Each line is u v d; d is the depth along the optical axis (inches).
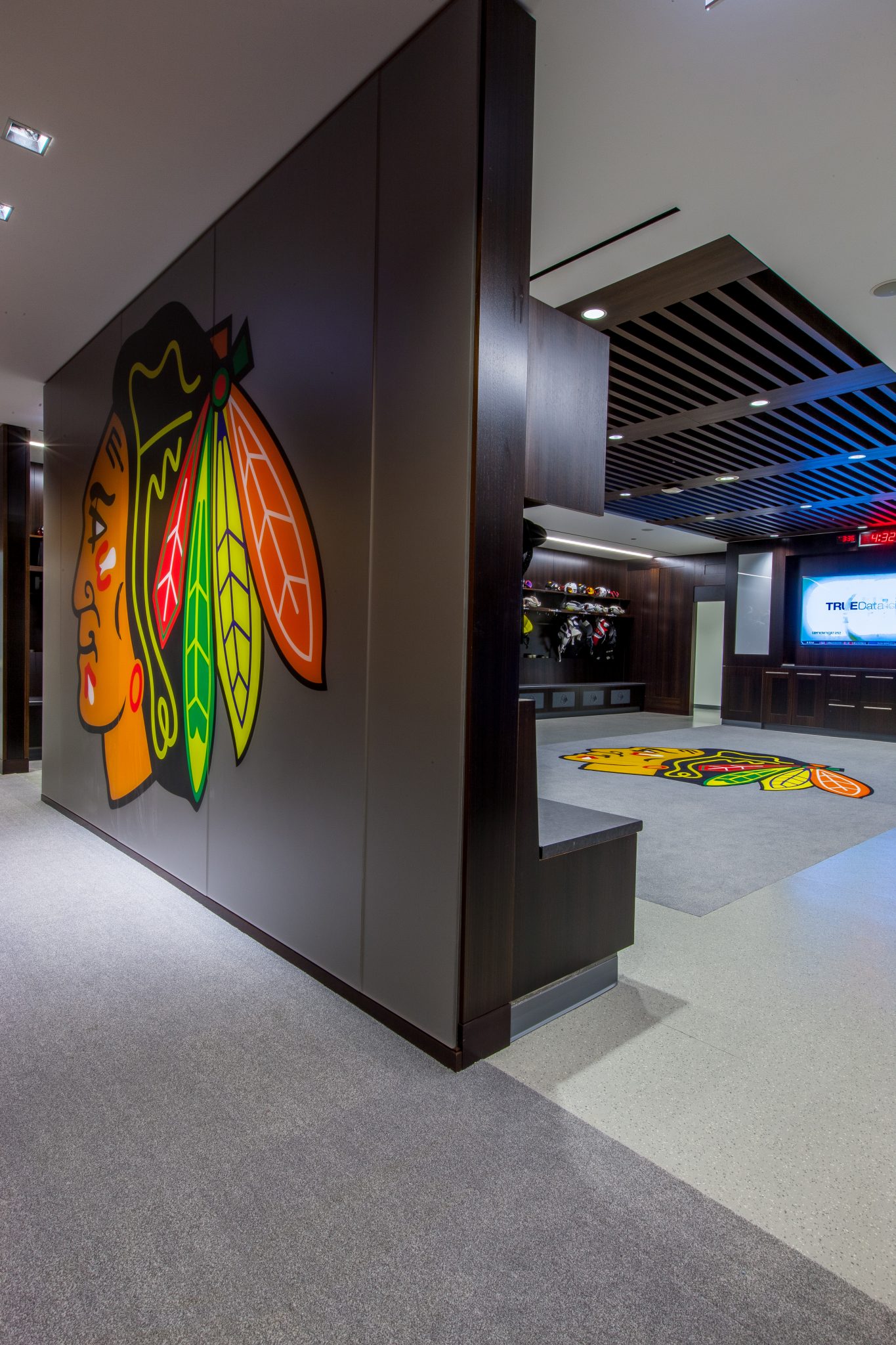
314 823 96.5
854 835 182.7
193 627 128.0
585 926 91.7
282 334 103.3
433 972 77.9
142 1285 48.6
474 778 74.2
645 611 533.0
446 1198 57.0
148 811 145.0
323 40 81.7
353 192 89.6
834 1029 85.9
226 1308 46.9
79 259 134.5
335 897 92.7
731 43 82.7
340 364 91.7
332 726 93.1
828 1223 55.2
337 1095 70.8
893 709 373.7
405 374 81.0
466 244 73.2
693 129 98.5
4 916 119.2
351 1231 53.5
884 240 126.0
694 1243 52.8
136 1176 59.2
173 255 132.5
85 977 96.8
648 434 237.0
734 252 130.8
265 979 96.9
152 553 143.1
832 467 279.3
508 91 74.4
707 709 569.3
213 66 86.6
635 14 78.5
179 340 133.0
